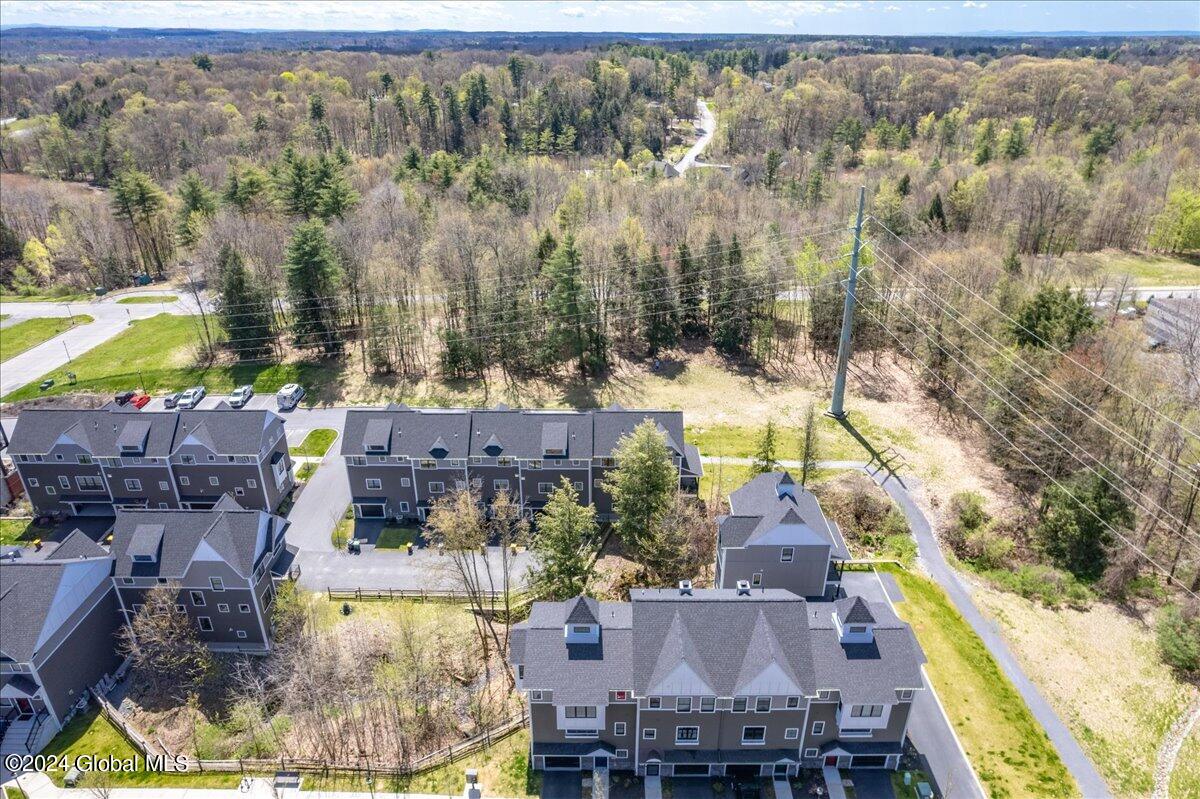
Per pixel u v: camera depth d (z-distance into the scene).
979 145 146.00
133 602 49.53
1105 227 114.19
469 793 39.81
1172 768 40.66
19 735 43.53
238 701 46.31
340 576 56.75
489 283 85.31
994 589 54.12
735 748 40.78
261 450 61.94
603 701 38.88
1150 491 57.84
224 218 97.81
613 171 140.00
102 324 102.81
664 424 62.34
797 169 141.25
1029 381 65.06
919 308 83.44
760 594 43.66
